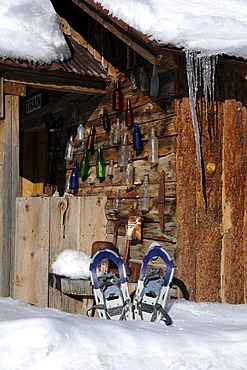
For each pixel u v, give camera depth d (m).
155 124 7.64
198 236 7.37
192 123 7.40
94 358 5.46
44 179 10.49
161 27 6.91
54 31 8.21
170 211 7.39
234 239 7.50
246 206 7.56
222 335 5.89
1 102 7.73
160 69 7.55
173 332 5.86
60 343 5.51
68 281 6.51
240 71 7.35
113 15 7.30
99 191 8.53
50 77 8.09
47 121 9.93
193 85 7.36
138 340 5.67
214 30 6.99
